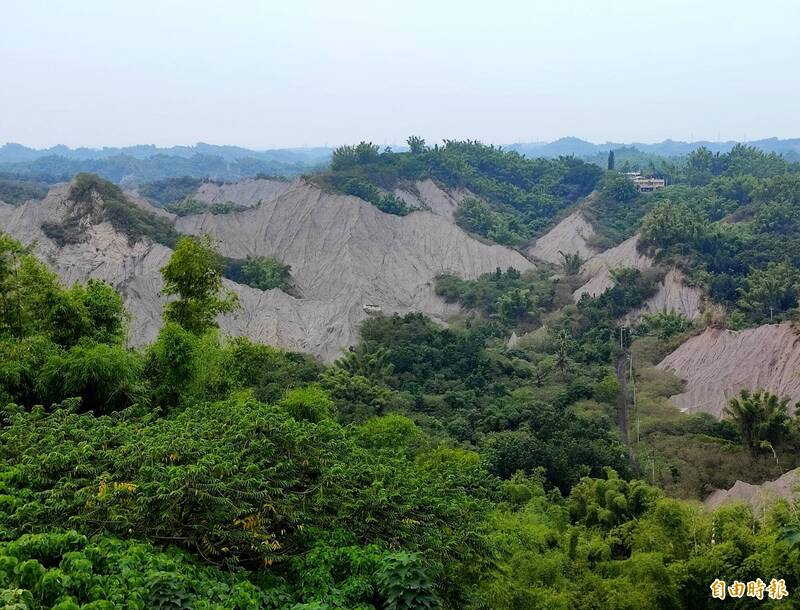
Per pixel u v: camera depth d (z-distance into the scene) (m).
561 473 38.50
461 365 62.62
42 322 28.28
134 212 85.25
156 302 71.19
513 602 19.23
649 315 78.38
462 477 22.17
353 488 16.80
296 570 14.59
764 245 91.50
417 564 14.10
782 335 52.47
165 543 14.24
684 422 47.59
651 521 25.67
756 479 37.28
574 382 58.09
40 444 16.73
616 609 20.89
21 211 84.62
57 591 10.83
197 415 21.16
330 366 59.81
